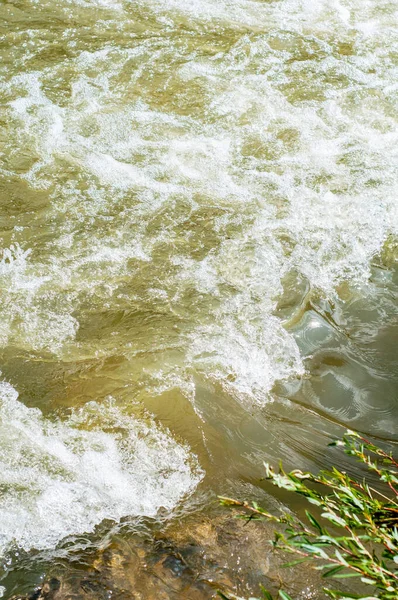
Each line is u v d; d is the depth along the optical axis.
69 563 2.78
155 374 3.59
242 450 3.28
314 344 3.82
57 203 4.59
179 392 3.51
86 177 4.77
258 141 5.11
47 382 3.52
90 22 6.11
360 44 6.12
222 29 6.16
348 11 6.55
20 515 2.94
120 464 3.16
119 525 2.94
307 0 6.64
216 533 2.89
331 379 3.65
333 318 3.97
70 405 3.42
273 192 4.73
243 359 3.70
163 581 2.71
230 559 2.79
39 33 5.93
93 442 3.24
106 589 2.68
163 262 4.24
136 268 4.20
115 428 3.32
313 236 4.45
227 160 4.95
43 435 3.25
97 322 3.87
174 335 3.80
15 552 2.83
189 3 6.45
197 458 3.22
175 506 3.03
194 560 2.78
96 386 3.52
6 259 4.19
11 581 2.72
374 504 2.48
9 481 3.05
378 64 5.91
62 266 4.17
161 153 4.98
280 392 3.57
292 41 6.09
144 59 5.77
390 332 3.92
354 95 5.58
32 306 3.92
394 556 2.21
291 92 5.56
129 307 3.96
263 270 4.21
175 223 4.49
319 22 6.37
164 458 3.20
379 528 2.40
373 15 6.52
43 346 3.71
